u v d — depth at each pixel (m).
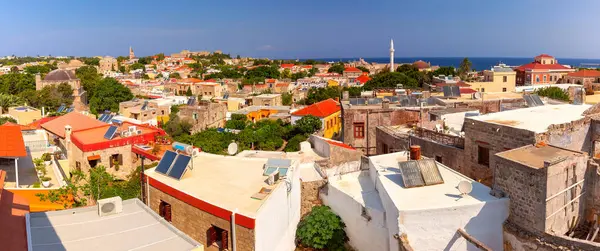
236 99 120.38
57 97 107.56
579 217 21.47
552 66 123.00
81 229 18.42
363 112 46.16
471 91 68.50
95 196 32.44
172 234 18.17
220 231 20.92
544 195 19.50
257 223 19.39
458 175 25.00
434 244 20.69
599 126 26.34
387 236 22.59
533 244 19.86
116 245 17.05
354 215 24.59
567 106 31.61
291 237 24.92
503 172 21.42
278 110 107.88
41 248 16.42
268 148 75.81
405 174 23.62
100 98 115.00
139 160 48.28
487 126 26.58
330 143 39.19
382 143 40.03
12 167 39.59
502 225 21.12
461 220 20.64
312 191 27.64
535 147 23.02
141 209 20.75
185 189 22.92
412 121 43.69
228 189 22.95
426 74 124.62
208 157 29.17
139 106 95.25
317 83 164.38
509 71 84.00
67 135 48.81
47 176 38.53
